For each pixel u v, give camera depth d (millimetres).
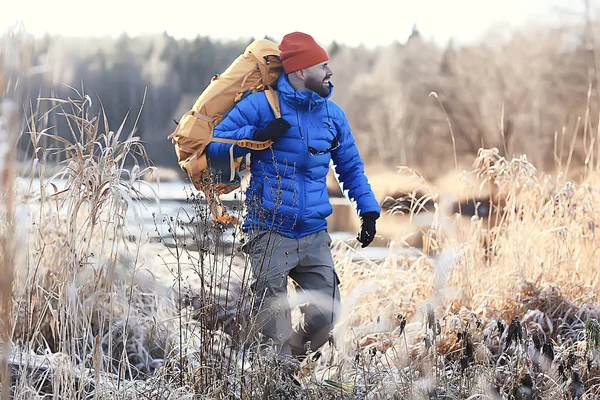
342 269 6328
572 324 5141
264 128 4371
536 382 3434
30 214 3604
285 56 4477
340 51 50844
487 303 5395
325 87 4516
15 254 2760
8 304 2803
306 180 4527
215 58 53812
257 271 4332
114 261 3541
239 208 4211
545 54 27625
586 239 5859
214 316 3867
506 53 30062
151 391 3635
